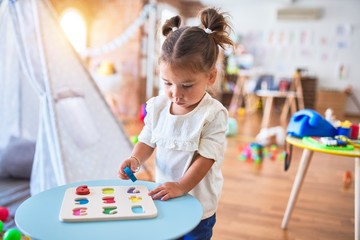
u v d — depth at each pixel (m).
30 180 1.84
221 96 5.87
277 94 4.74
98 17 4.36
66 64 1.69
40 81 1.58
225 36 0.78
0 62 1.93
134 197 0.66
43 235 0.50
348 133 1.39
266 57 5.96
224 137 0.78
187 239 0.82
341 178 2.23
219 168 0.81
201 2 5.67
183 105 0.74
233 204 1.72
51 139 1.54
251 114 5.38
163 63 0.70
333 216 1.62
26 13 1.57
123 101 4.38
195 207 0.63
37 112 2.08
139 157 0.82
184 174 0.73
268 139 3.15
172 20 0.83
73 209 0.59
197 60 0.68
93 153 1.66
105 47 4.30
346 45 5.59
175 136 0.78
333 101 5.40
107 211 0.59
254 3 5.80
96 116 1.79
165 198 0.66
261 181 2.10
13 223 1.36
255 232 1.43
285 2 5.67
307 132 1.39
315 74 5.78
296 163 2.55
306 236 1.42
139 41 4.27
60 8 4.00
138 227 0.54
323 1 5.60
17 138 2.02
